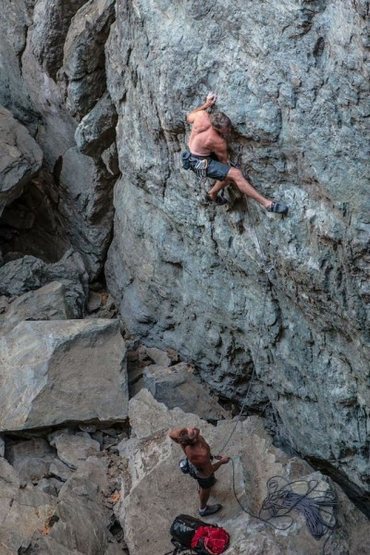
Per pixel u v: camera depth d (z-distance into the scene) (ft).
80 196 48.49
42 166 49.98
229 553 32.55
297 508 34.04
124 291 47.96
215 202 35.06
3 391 41.42
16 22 46.65
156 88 35.83
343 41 28.78
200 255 39.86
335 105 29.86
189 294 42.16
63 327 43.06
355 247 30.89
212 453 38.06
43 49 44.11
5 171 47.32
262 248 35.19
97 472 39.11
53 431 41.37
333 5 28.96
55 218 52.24
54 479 39.58
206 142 32.73
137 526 35.42
